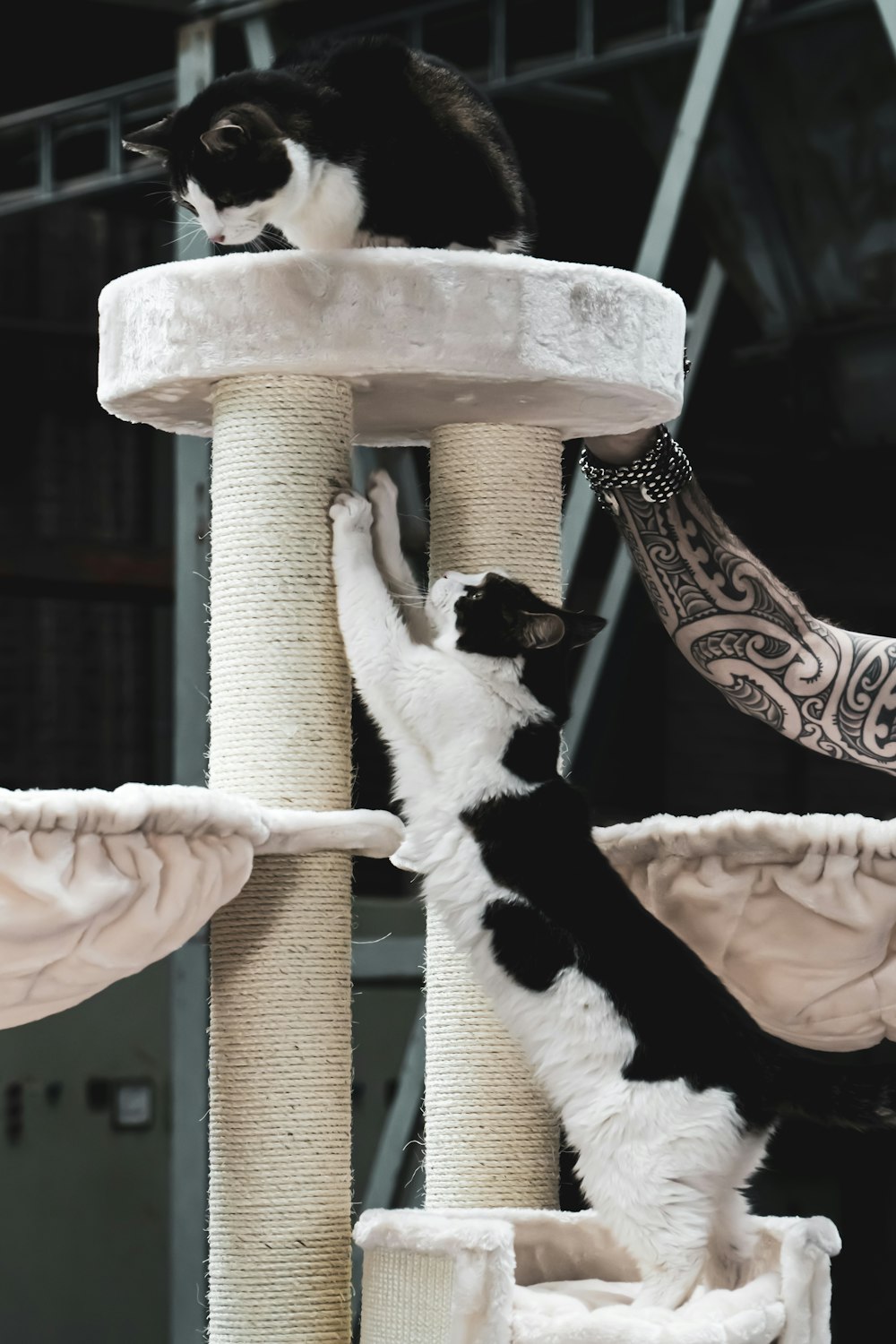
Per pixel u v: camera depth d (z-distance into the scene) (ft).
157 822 5.58
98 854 5.43
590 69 14.25
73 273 22.03
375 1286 5.95
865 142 13.79
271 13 14.90
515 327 6.39
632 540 7.27
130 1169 20.13
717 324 15.72
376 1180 14.26
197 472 15.23
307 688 6.68
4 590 20.95
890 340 14.78
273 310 6.32
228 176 6.69
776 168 14.35
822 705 7.02
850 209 14.20
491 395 6.85
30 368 21.77
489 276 6.35
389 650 6.81
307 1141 6.56
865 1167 21.09
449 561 7.54
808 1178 21.08
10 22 20.27
